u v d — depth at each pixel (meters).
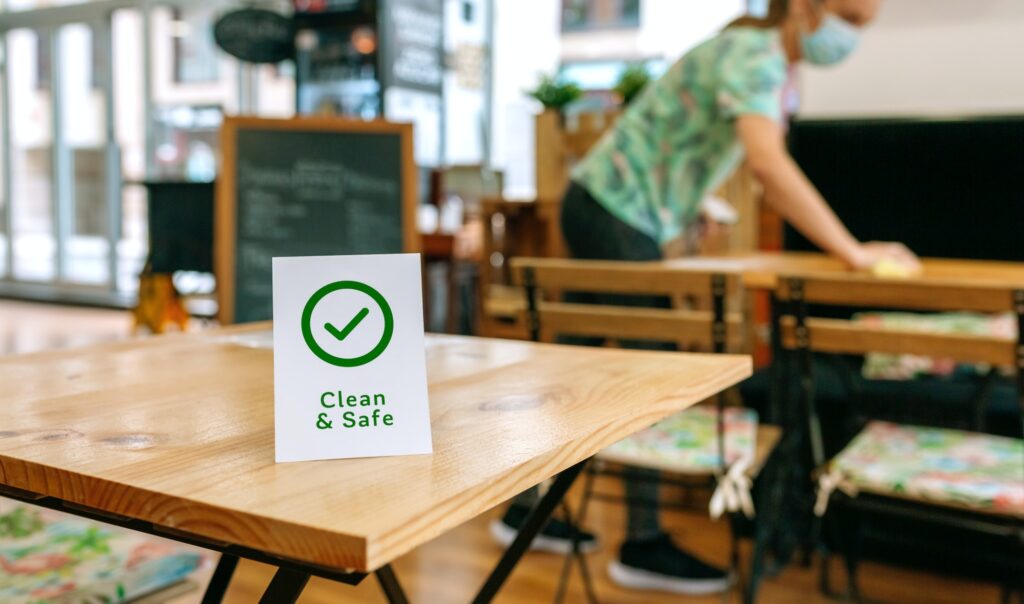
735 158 2.68
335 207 3.06
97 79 9.30
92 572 1.36
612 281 2.13
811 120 3.53
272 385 1.15
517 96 7.96
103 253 9.36
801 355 2.04
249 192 3.01
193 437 0.89
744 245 3.96
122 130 9.27
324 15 7.10
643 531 2.64
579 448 0.91
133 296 8.97
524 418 0.98
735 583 2.58
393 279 0.86
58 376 1.21
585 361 1.36
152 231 4.74
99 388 1.13
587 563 2.77
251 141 3.03
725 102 2.43
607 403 1.07
